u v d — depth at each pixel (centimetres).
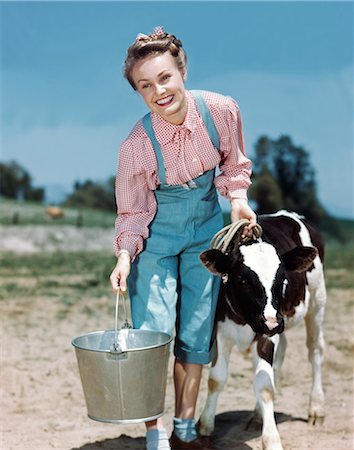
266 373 475
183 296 487
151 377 425
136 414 426
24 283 1366
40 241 2423
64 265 1734
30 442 530
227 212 1383
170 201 474
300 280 525
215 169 484
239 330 487
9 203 2912
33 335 885
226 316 493
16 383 679
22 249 2331
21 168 3856
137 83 445
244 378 707
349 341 839
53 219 2744
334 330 917
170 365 735
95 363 421
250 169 487
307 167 3059
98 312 1045
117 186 474
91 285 1331
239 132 479
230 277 458
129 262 460
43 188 3844
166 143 457
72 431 558
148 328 471
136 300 480
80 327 937
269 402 471
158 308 473
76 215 2859
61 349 813
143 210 475
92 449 516
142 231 472
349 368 741
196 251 481
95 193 3516
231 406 617
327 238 2948
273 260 450
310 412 566
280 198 3003
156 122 457
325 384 687
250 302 447
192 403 488
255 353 485
